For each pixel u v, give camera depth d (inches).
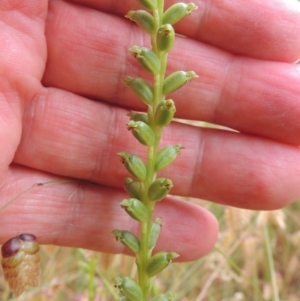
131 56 4.3
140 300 2.9
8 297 5.9
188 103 4.3
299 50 4.1
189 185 4.4
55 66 4.3
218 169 4.3
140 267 3.0
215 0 4.1
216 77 4.2
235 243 5.8
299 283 7.1
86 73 4.3
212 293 6.7
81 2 4.3
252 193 4.2
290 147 4.2
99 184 4.5
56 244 4.5
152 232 3.0
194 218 4.5
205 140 4.3
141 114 3.2
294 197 4.3
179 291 6.4
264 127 4.2
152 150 3.1
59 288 5.5
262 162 4.2
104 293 5.1
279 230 6.8
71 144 4.3
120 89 4.3
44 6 4.1
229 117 4.2
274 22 4.0
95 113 4.3
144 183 3.1
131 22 4.3
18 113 4.0
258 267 6.7
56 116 4.2
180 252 4.5
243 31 4.1
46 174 4.4
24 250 3.3
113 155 4.3
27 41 4.0
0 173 4.0
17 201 4.3
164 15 3.1
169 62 4.2
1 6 3.9
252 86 4.1
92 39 4.2
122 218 4.5
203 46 4.2
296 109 4.0
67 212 4.4
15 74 3.9
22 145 4.2
